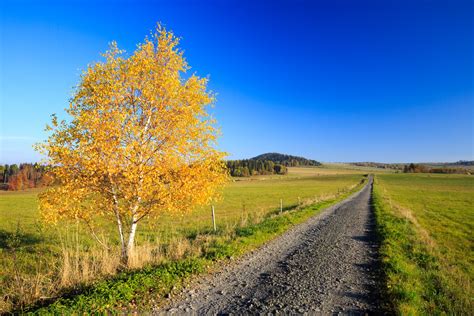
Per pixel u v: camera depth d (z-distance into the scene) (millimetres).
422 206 36219
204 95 12633
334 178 148500
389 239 14602
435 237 17797
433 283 8773
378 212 26516
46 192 10477
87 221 11094
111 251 11617
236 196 56125
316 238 15688
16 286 8258
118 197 11438
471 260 12773
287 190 74312
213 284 8797
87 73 10977
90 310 6750
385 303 7348
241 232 15555
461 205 37594
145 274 8672
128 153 10102
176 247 12133
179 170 11562
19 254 13898
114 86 10461
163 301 7570
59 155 10125
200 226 21953
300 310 7066
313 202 35156
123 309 7031
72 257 11211
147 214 11828
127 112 10922
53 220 10383
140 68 11078
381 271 9930
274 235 16141
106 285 7793
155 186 11055
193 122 11961
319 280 9148
